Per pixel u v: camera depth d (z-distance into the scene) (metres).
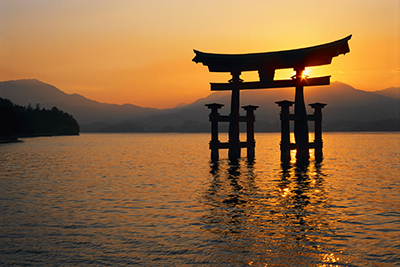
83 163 38.16
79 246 10.80
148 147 80.19
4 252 10.34
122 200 17.39
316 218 13.64
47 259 9.84
